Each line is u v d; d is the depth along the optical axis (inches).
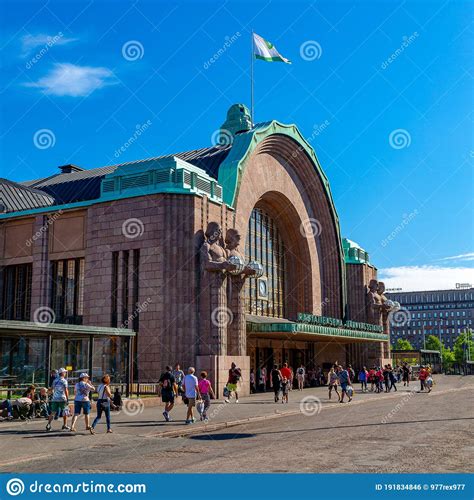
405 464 486.9
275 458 525.0
